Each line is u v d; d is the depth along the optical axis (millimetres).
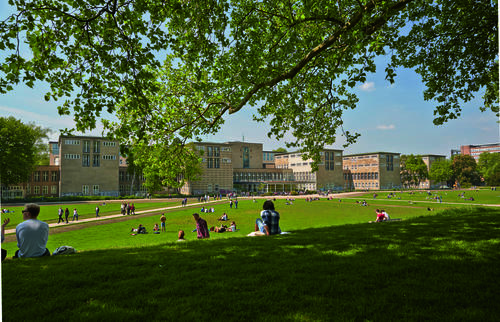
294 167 115188
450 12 11727
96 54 7637
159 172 14109
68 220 31391
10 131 50938
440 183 136000
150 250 6902
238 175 101312
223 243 7398
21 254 6195
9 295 3834
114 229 24828
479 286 3852
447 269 4574
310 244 6824
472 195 72938
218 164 90188
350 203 54688
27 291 3977
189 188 83938
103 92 7734
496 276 4188
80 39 7684
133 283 4285
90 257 6113
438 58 12805
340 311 3238
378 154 120062
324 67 11609
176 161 14031
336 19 8789
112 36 7707
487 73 12383
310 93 13336
